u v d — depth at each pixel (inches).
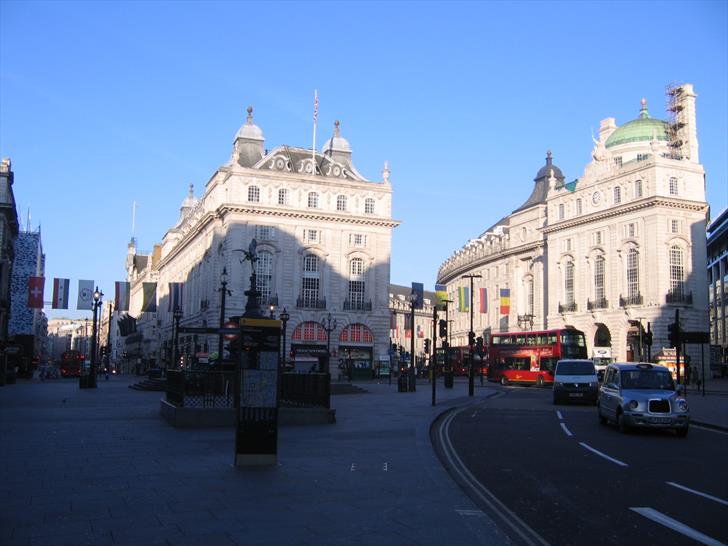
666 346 2428.6
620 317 2625.5
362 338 2854.3
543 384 2053.4
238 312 2679.6
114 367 4739.2
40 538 285.4
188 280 3494.1
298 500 362.3
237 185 2741.1
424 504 356.8
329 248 2842.0
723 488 430.3
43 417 859.4
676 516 352.5
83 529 299.6
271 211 2755.9
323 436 666.8
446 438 702.5
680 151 2719.0
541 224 3329.2
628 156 2861.7
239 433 474.9
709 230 3489.2
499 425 847.1
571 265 2947.8
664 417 738.8
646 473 486.9
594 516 351.6
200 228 3110.2
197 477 426.3
